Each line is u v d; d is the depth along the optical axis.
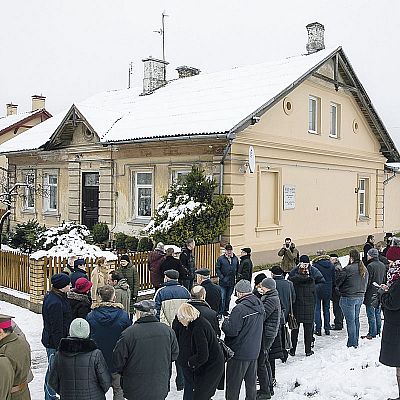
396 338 6.94
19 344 5.22
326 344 10.36
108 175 20.91
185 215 15.74
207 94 21.11
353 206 24.98
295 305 9.38
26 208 25.83
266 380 7.40
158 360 5.83
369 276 10.58
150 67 25.53
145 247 16.62
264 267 18.17
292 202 20.34
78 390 5.39
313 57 22.22
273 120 19.16
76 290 7.54
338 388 7.56
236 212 17.17
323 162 22.38
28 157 25.30
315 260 11.29
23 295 12.98
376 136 26.75
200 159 17.69
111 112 22.55
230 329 6.79
